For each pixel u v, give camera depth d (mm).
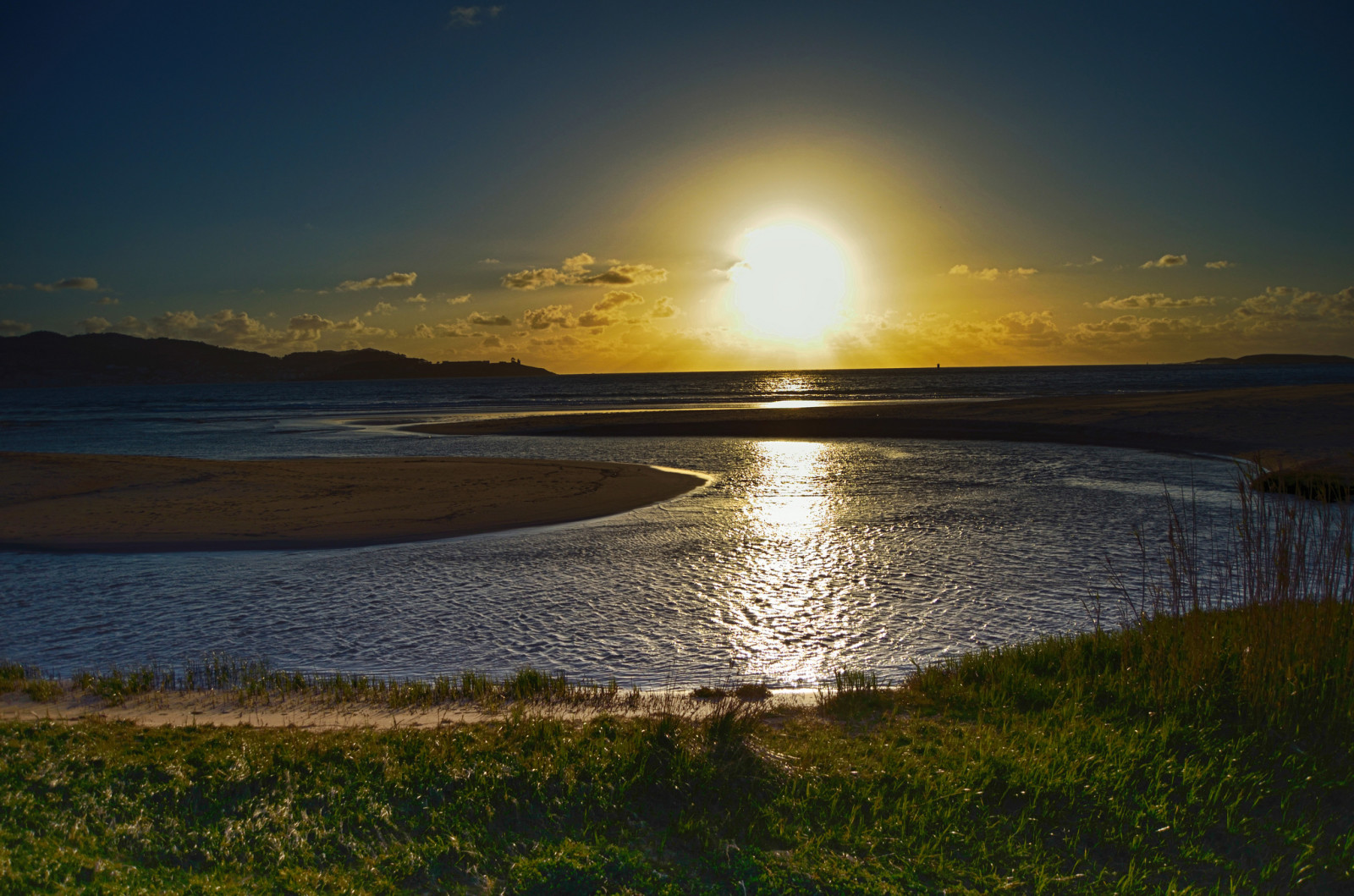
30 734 7027
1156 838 5145
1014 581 14609
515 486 27703
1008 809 5562
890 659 10750
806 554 17266
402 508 23328
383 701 8875
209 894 4445
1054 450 38156
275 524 21141
